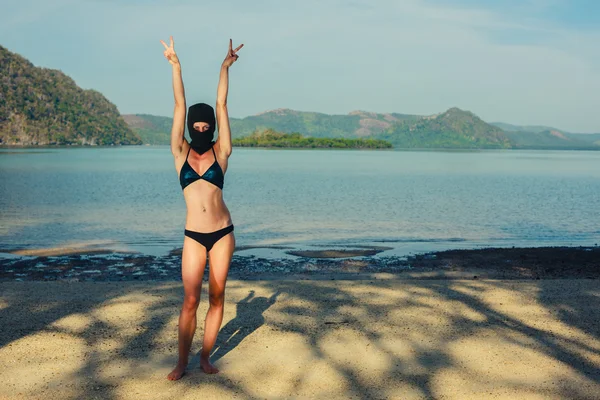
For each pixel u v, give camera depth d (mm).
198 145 4465
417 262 11672
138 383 4484
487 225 18875
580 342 5539
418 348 5320
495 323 6121
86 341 5438
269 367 4836
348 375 4676
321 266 11125
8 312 6332
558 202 27547
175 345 5367
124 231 16438
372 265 11305
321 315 6344
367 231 17109
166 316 6254
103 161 84938
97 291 7363
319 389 4402
